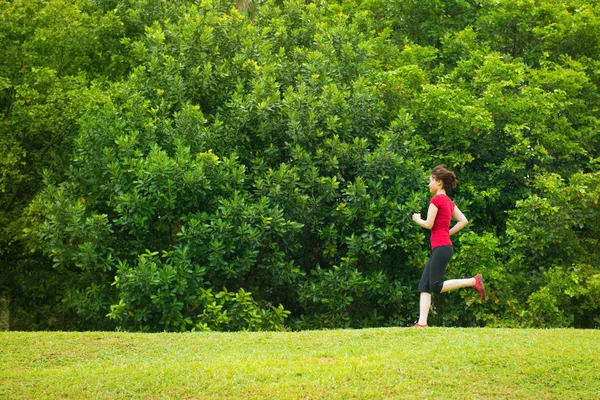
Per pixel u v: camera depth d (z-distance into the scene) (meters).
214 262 12.18
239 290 12.59
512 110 14.75
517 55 17.69
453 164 14.55
